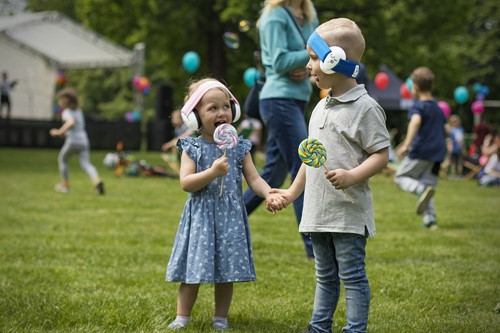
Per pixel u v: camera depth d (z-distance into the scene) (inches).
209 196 165.8
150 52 1398.9
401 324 173.9
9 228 334.6
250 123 841.5
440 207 475.5
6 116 1291.8
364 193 152.3
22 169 785.6
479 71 1819.6
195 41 1123.3
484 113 1866.4
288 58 243.8
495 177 706.2
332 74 152.6
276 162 258.7
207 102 167.2
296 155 249.3
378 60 1069.8
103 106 2208.4
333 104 154.1
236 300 198.7
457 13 1075.9
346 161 151.7
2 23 1326.3
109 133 1322.6
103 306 186.2
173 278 164.9
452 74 1189.1
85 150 528.4
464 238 323.6
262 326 171.5
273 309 188.9
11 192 515.2
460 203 509.7
